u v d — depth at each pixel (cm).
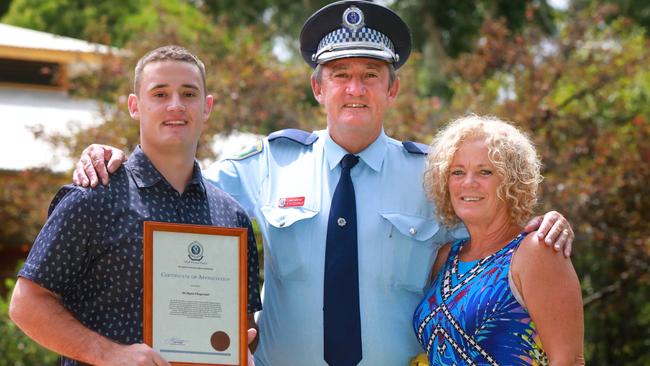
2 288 1201
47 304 386
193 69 418
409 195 486
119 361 374
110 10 2197
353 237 474
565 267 409
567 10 1795
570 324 405
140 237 400
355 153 489
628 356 1162
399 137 1050
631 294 1148
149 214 405
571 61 1205
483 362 416
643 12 1992
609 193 1084
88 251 395
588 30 1310
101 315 396
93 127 1102
